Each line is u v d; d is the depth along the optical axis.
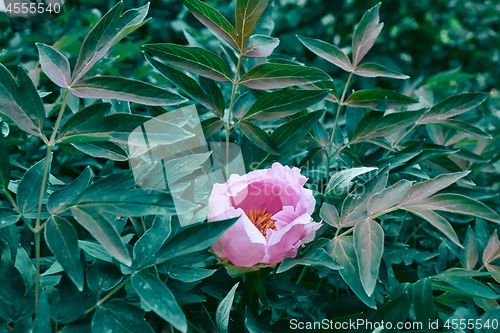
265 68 0.90
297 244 0.85
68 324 0.81
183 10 1.79
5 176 0.81
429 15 2.54
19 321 0.80
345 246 0.87
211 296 0.94
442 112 1.01
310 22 2.43
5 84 0.80
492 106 1.71
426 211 0.87
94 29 0.82
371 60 2.24
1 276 0.81
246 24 0.89
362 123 0.99
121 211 0.78
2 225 0.80
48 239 0.77
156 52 0.90
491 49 2.43
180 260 0.88
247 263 0.85
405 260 0.99
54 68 0.81
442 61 2.40
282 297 0.94
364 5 2.47
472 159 1.07
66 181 1.16
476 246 0.95
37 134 0.80
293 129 0.95
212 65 0.91
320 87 0.98
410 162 0.99
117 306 0.80
